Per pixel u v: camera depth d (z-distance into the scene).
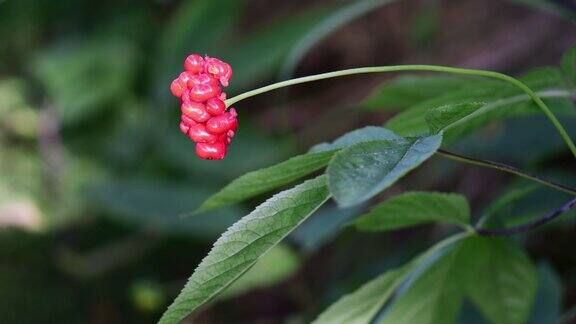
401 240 0.92
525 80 0.45
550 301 0.65
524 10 0.91
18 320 1.13
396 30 1.01
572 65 0.45
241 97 0.42
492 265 0.51
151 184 0.90
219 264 0.40
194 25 0.96
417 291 0.50
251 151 0.96
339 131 1.01
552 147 0.72
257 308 1.11
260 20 1.12
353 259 0.95
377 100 0.53
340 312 0.49
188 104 0.41
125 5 1.13
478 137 0.77
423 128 0.46
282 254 0.78
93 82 1.10
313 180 0.39
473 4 0.94
